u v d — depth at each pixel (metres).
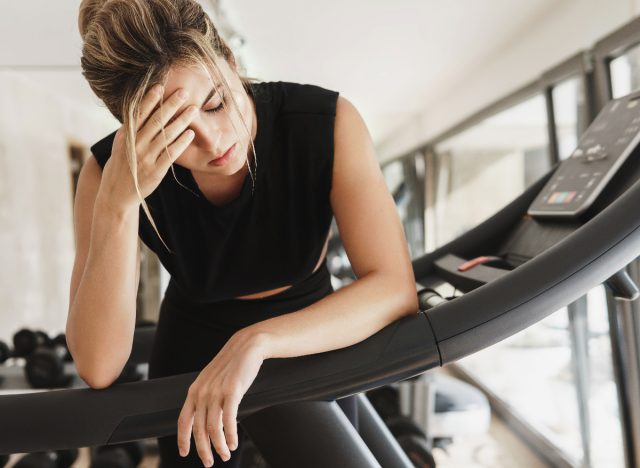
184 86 0.73
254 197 0.94
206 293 1.04
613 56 2.10
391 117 6.37
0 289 3.75
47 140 3.86
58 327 3.90
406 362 0.78
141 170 0.74
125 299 0.84
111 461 2.21
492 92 4.44
